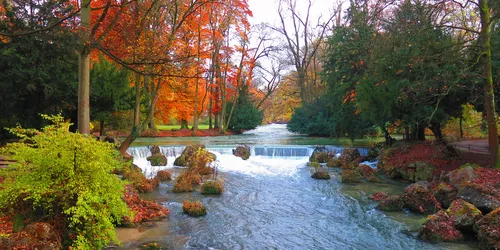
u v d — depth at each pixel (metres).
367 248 8.08
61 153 6.03
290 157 22.44
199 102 40.75
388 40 13.24
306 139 32.03
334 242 8.46
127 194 10.36
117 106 22.03
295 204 11.84
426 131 29.80
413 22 12.58
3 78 15.84
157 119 41.16
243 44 40.75
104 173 6.39
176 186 13.55
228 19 33.47
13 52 15.42
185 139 31.08
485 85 12.12
